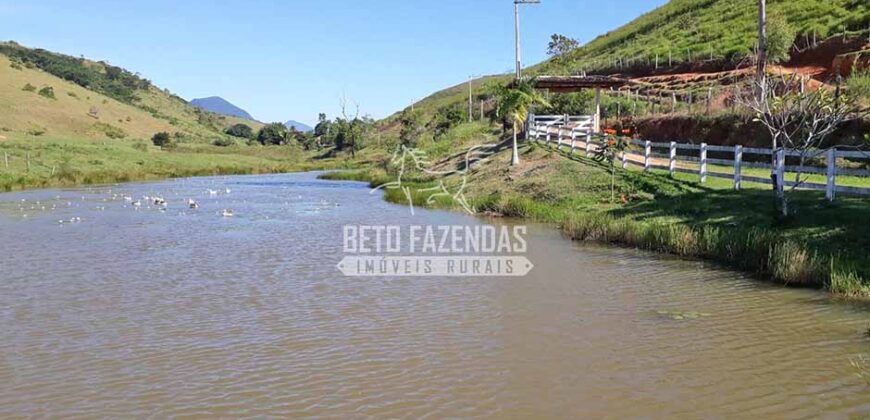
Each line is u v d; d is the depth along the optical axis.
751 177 21.12
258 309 12.99
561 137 37.00
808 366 9.38
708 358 9.82
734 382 8.87
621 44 85.19
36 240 22.50
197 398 8.61
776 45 42.72
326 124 131.50
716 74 48.69
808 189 20.31
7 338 11.23
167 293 14.41
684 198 22.77
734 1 72.94
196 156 91.56
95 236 23.47
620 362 9.71
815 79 37.75
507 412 8.05
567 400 8.38
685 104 40.91
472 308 12.92
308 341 10.91
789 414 7.84
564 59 97.50
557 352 10.21
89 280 15.78
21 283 15.48
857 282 13.09
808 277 14.10
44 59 177.75
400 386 8.93
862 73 32.88
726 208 20.25
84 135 106.88
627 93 51.38
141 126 133.00
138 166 75.00
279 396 8.65
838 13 46.66
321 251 19.94
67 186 54.56
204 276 16.22
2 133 84.00
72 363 9.98
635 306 12.85
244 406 8.34
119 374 9.50
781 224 17.25
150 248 20.66
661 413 7.95
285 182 58.53
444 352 10.27
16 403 8.51
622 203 24.56
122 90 173.75
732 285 14.42
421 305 13.20
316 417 7.98
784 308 12.42
